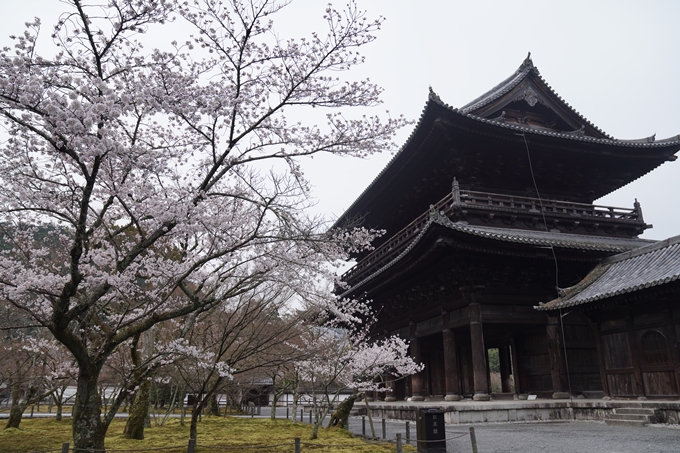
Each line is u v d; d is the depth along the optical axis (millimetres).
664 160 33031
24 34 9055
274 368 27328
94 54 9484
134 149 9445
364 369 21312
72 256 9148
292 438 17750
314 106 13016
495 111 32406
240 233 13352
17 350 21984
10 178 11492
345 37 12234
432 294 28766
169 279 12062
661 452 12461
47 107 8047
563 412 22234
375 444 16016
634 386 20641
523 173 31734
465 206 26938
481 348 24297
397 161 31844
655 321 20156
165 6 9711
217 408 33719
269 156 12562
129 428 17812
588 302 21266
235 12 11312
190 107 10852
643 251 23875
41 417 35094
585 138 29891
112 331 11211
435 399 31141
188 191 11109
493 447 14414
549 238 27281
